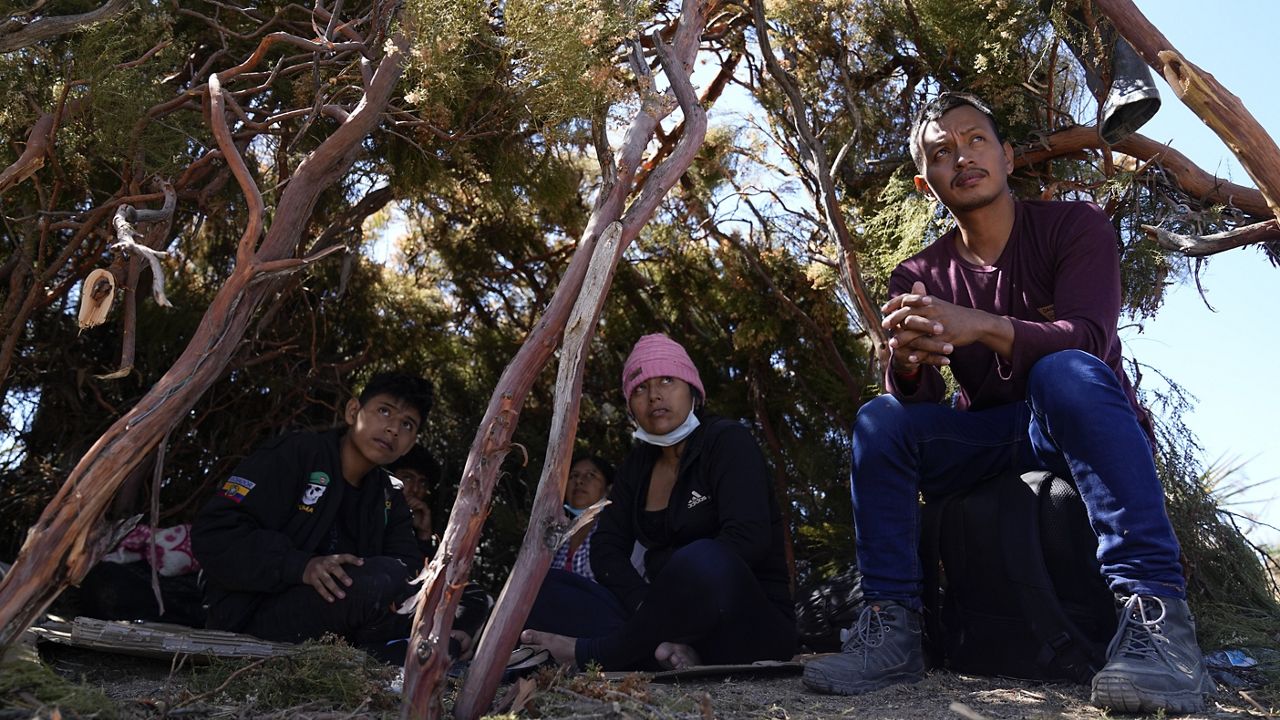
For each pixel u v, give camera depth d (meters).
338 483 3.06
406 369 5.28
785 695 2.29
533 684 1.94
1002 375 2.50
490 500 1.77
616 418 5.27
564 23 2.64
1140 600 2.06
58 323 4.18
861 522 2.45
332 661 2.11
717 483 3.03
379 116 2.09
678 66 2.43
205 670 2.56
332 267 4.83
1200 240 2.70
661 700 2.00
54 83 2.83
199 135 3.08
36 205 3.31
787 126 4.08
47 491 4.35
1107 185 3.25
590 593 3.14
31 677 1.71
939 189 2.61
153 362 4.39
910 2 3.64
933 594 2.60
